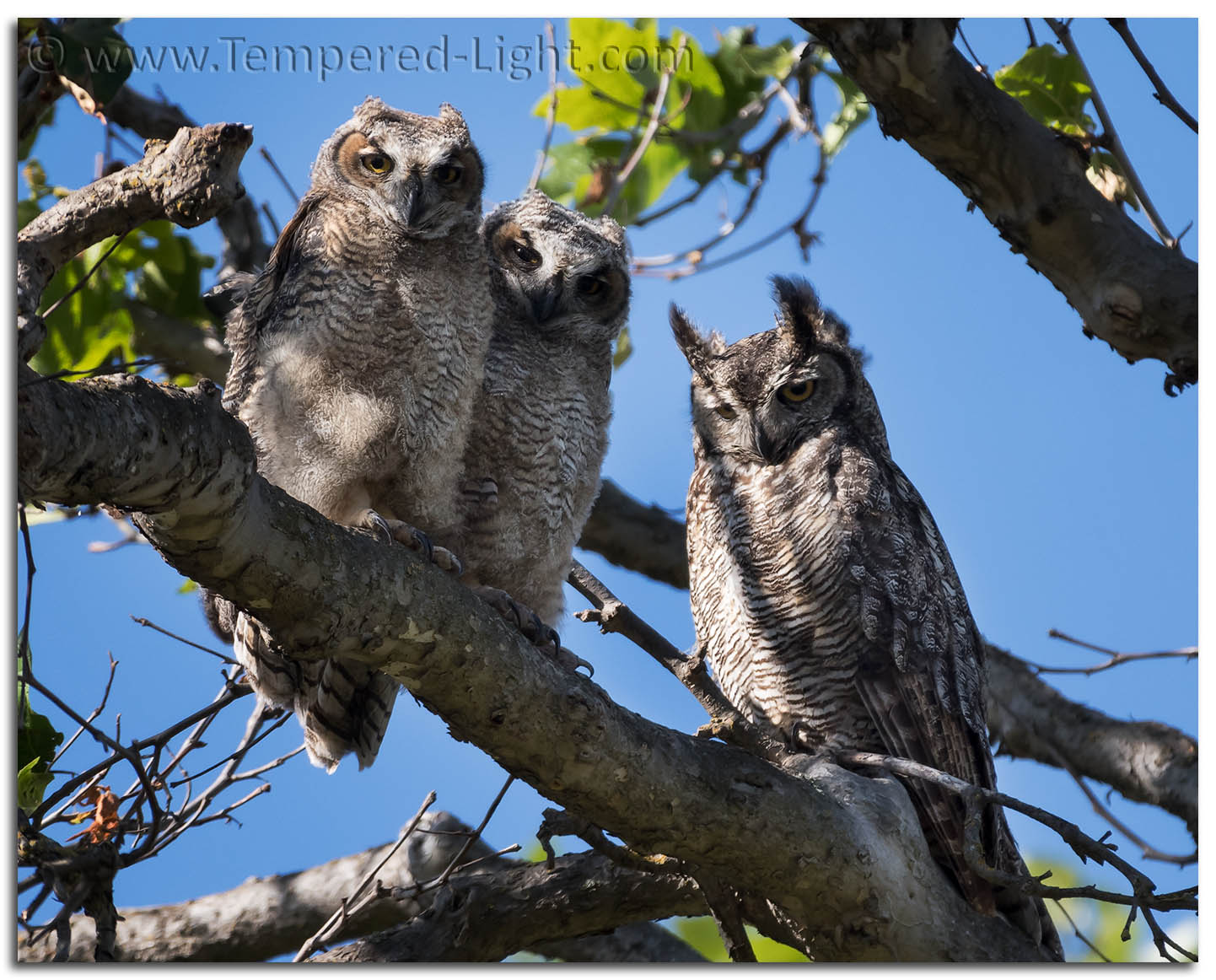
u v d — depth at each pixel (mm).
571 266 12461
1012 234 9125
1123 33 9039
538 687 8594
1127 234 8938
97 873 8547
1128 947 14773
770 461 14281
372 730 10781
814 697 13844
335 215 10414
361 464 9969
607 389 12773
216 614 11250
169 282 16406
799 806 9570
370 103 11430
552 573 11859
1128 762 15164
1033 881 8906
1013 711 15766
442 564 9820
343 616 7926
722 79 16891
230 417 7242
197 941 14102
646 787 9031
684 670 9953
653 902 11844
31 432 6367
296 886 14336
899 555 13891
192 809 10547
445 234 10383
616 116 16969
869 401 14992
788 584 13891
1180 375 8836
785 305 14820
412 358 10055
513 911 11891
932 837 12055
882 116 9109
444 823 14320
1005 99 8922
